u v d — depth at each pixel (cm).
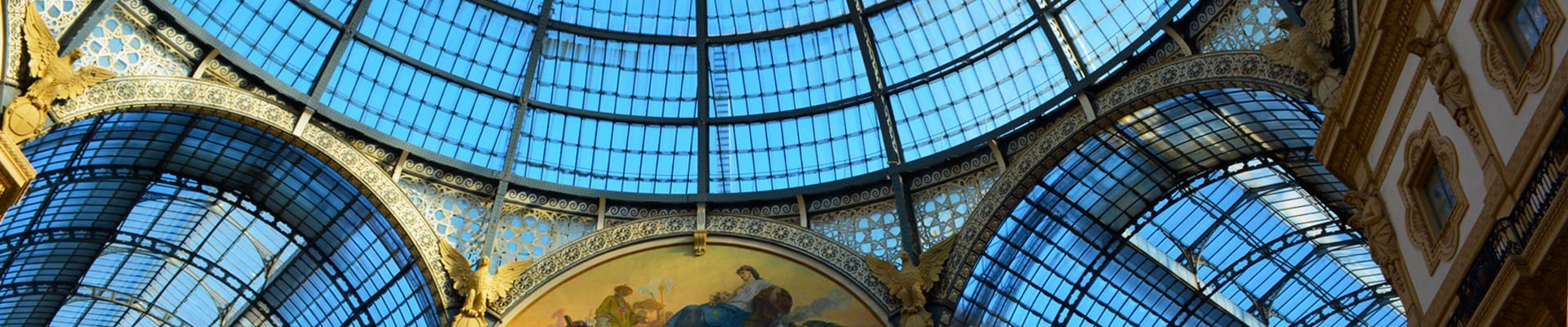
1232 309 4916
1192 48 3212
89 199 4197
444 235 3841
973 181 3866
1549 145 1889
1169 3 3306
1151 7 3362
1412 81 2372
